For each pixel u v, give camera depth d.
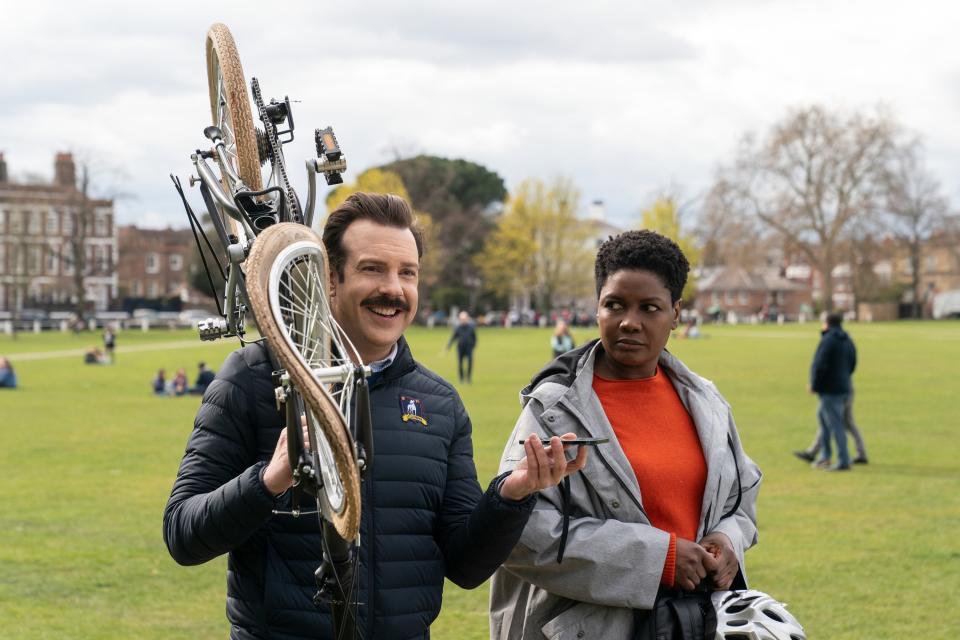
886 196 79.25
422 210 87.25
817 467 13.25
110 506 10.80
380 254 2.94
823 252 79.81
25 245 83.69
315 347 2.36
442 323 88.12
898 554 8.53
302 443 2.29
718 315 100.06
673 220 83.25
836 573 7.93
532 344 52.41
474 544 2.93
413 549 2.97
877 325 79.88
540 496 3.29
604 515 3.29
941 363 34.38
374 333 2.97
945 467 13.28
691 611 3.12
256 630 2.89
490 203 100.88
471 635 6.55
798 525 9.72
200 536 2.64
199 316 90.38
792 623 3.05
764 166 78.94
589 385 3.40
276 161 2.78
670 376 3.55
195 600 7.36
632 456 3.36
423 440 3.05
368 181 82.38
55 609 7.07
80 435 17.22
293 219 2.66
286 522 2.87
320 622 2.83
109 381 29.88
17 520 10.05
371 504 2.94
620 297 3.40
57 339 62.66
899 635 6.39
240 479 2.59
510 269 95.19
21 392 26.02
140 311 99.50
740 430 17.19
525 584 3.46
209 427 2.92
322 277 2.30
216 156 2.75
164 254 124.62
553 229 96.25
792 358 38.78
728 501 3.49
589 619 3.24
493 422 18.19
